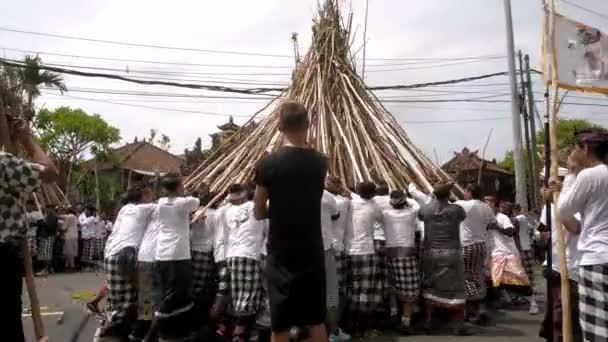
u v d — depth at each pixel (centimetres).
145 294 708
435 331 791
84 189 4022
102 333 756
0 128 362
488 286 977
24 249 376
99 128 4072
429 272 786
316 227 391
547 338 594
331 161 929
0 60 1498
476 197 871
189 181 1036
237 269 666
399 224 788
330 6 1139
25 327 802
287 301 378
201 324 709
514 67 1463
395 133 1073
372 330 789
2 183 342
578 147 466
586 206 430
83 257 1800
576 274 541
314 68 1081
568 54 497
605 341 411
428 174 1013
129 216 757
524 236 1083
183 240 680
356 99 1070
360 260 750
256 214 403
